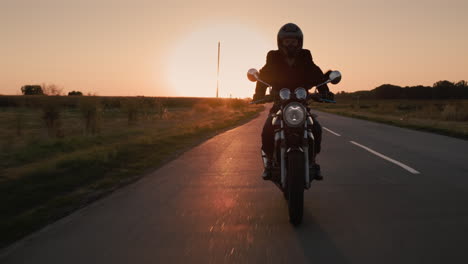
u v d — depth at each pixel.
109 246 3.48
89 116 16.66
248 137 14.52
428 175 6.75
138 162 8.55
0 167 8.38
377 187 5.79
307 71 4.27
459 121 26.95
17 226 4.20
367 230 3.79
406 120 24.75
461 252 3.20
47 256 3.28
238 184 6.17
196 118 28.09
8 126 19.42
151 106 27.06
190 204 4.93
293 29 4.16
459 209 4.53
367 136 14.38
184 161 8.70
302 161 3.85
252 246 3.40
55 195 5.70
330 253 3.21
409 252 3.21
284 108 3.84
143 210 4.69
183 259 3.14
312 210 4.54
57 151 11.08
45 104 15.57
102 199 5.31
